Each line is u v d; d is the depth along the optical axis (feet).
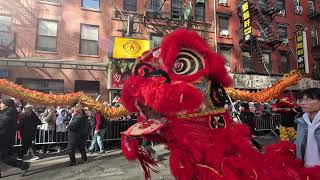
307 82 73.77
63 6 57.47
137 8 63.16
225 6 72.38
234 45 71.67
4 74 50.60
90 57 58.39
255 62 72.33
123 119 35.68
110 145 35.14
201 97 5.40
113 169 23.98
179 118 5.61
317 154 8.67
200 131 5.57
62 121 32.35
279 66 76.18
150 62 6.07
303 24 82.38
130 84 5.81
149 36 61.82
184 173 5.22
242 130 6.18
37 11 55.26
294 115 22.63
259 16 73.82
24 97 13.88
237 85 65.36
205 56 6.15
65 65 54.75
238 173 5.17
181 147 5.40
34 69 53.01
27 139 26.71
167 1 65.92
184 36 6.01
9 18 53.36
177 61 5.99
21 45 53.52
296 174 6.34
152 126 5.51
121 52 52.37
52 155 30.50
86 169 24.16
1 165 26.13
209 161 5.23
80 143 26.48
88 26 59.31
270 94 16.06
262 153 6.64
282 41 71.26
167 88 5.11
